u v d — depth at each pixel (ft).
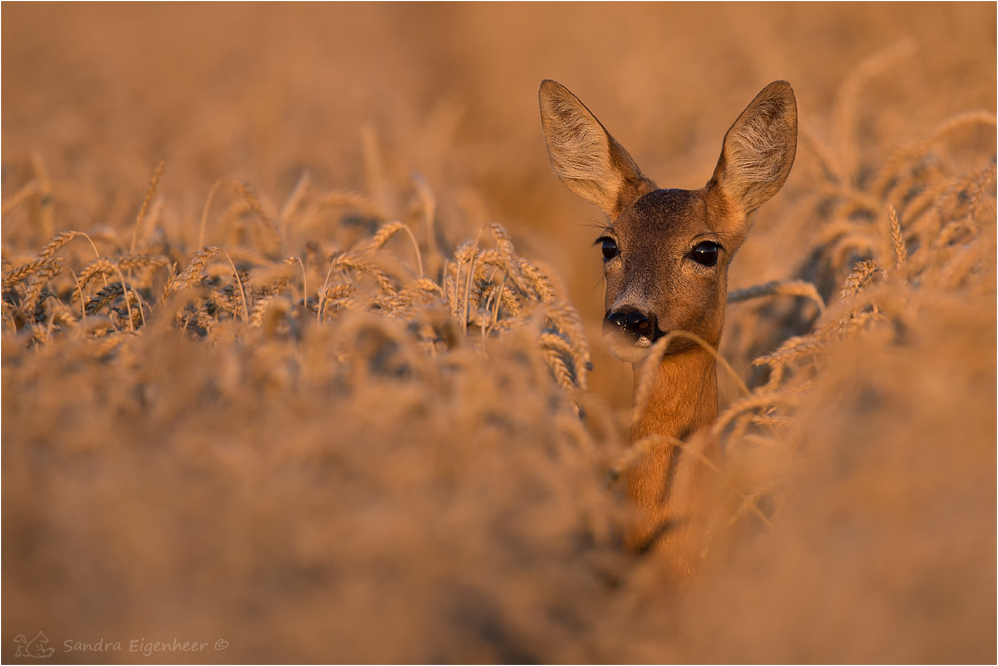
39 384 28.04
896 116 63.26
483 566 22.40
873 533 22.88
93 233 41.06
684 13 103.24
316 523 22.11
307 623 20.68
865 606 21.42
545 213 82.23
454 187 69.56
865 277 33.65
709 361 36.65
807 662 21.21
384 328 28.43
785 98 38.17
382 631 20.81
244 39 120.37
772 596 22.30
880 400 26.99
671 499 34.22
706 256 36.70
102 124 82.53
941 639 20.88
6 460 24.26
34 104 87.97
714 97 83.35
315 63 101.14
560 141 42.14
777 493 28.73
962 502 22.81
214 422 25.46
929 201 42.37
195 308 37.11
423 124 85.40
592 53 108.68
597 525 27.09
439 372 28.91
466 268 37.06
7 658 21.70
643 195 39.40
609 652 24.71
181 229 50.42
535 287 34.91
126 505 21.65
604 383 54.95
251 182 65.41
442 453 24.70
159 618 20.84
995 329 26.50
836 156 51.52
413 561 21.66
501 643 25.89
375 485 23.62
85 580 21.74
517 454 25.29
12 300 36.76
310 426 24.38
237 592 21.38
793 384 33.94
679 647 24.66
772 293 39.75
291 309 31.71
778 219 57.26
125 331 33.04
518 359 33.30
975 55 70.44
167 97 95.50
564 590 24.21
